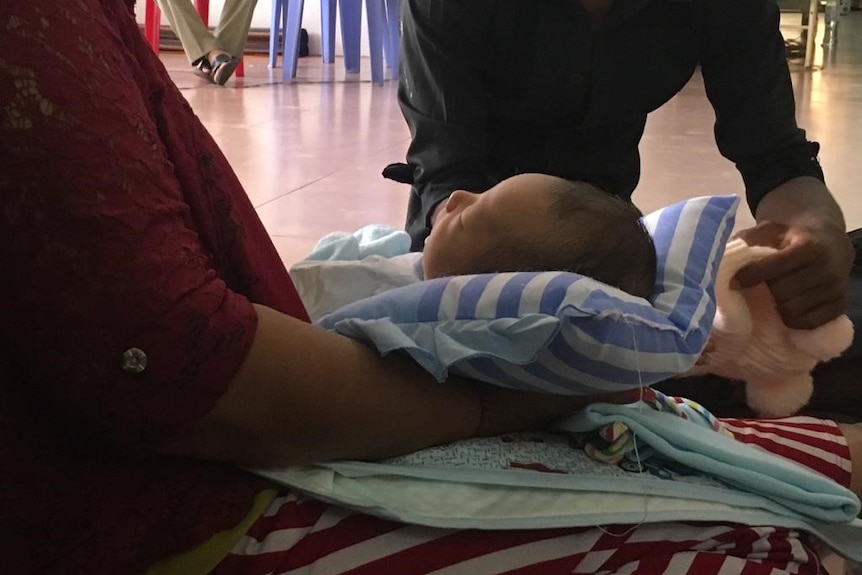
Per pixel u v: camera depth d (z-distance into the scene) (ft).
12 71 1.75
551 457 2.49
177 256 1.91
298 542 2.15
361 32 19.94
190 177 2.22
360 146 9.95
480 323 2.31
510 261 2.76
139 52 2.20
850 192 7.94
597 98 4.58
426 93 4.50
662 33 4.51
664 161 9.39
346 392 2.14
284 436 2.08
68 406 1.89
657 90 4.67
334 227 6.74
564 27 4.42
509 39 4.47
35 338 1.82
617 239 2.73
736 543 2.42
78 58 1.83
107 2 2.10
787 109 4.48
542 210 2.77
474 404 2.49
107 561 1.96
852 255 3.71
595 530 2.30
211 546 2.06
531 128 4.78
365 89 15.70
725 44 4.50
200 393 1.92
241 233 2.30
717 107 4.66
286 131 10.80
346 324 2.30
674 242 2.87
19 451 1.93
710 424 2.96
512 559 2.22
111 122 1.85
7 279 1.79
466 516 2.21
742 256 3.51
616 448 2.51
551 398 2.64
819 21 22.75
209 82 15.17
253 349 1.98
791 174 4.31
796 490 2.53
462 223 2.86
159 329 1.85
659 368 2.42
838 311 3.57
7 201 1.75
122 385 1.85
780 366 3.70
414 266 3.29
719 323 3.59
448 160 4.43
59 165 1.76
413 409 2.30
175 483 2.06
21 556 1.94
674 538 2.36
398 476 2.28
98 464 2.03
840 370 4.04
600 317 2.24
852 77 17.26
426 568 2.18
